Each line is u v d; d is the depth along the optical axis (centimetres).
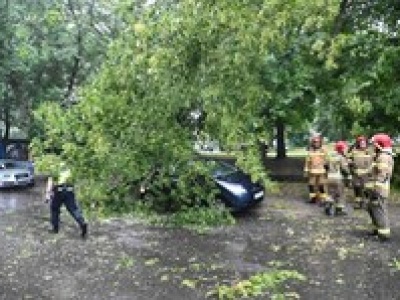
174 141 1058
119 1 1079
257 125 1105
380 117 1969
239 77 1020
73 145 1010
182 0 1002
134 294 933
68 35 2419
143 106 1009
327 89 1903
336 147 1639
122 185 1048
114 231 1388
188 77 999
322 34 1268
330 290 930
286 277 998
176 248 1217
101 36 2411
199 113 1088
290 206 1666
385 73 1881
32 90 2522
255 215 1545
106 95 1005
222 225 1428
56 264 1115
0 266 1107
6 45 2375
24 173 2195
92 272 1057
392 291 922
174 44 991
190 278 1009
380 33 1892
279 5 998
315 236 1293
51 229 1430
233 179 1552
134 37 1020
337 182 1521
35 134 2506
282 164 2561
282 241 1256
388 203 1675
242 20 986
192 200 1448
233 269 1057
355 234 1305
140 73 1005
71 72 2525
